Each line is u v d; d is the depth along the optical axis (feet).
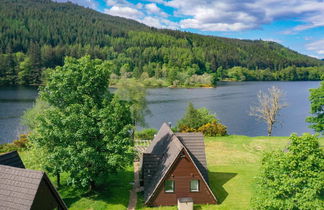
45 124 89.30
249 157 143.13
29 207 57.16
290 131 254.68
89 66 93.71
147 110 220.84
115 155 84.94
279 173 63.77
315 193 56.90
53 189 64.95
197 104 372.17
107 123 86.28
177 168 90.27
